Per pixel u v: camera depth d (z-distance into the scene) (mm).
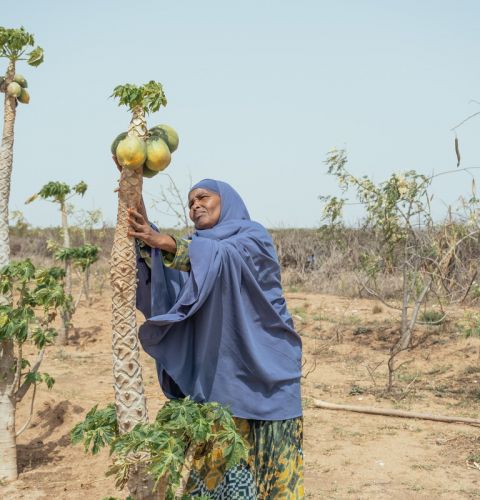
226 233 3125
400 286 14961
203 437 2607
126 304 2680
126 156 2566
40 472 5691
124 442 2547
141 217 2697
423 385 8969
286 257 19594
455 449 6359
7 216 5391
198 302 2873
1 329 5234
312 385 8977
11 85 5273
